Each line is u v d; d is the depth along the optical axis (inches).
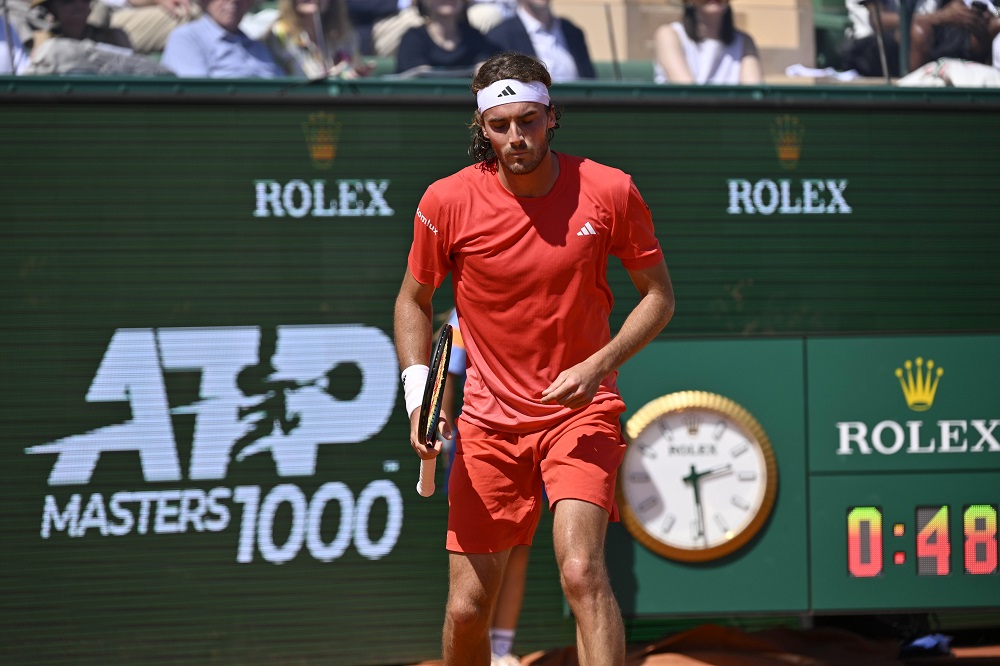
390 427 715.4
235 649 699.4
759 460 707.4
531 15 776.3
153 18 735.1
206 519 699.4
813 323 743.7
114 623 690.2
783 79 797.9
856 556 713.0
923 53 795.4
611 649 386.0
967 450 717.9
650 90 738.2
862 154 747.4
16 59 715.4
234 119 705.6
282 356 708.0
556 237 414.0
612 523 702.5
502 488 429.4
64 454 688.4
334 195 713.0
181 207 701.3
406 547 714.8
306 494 708.0
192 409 699.4
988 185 755.4
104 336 693.3
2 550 682.2
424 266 435.2
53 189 691.4
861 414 716.0
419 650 713.0
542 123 402.3
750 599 707.4
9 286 687.1
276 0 754.2
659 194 736.3
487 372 432.5
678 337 710.5
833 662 713.6
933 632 753.0
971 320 753.6
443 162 721.6
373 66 757.9
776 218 742.5
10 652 681.6
